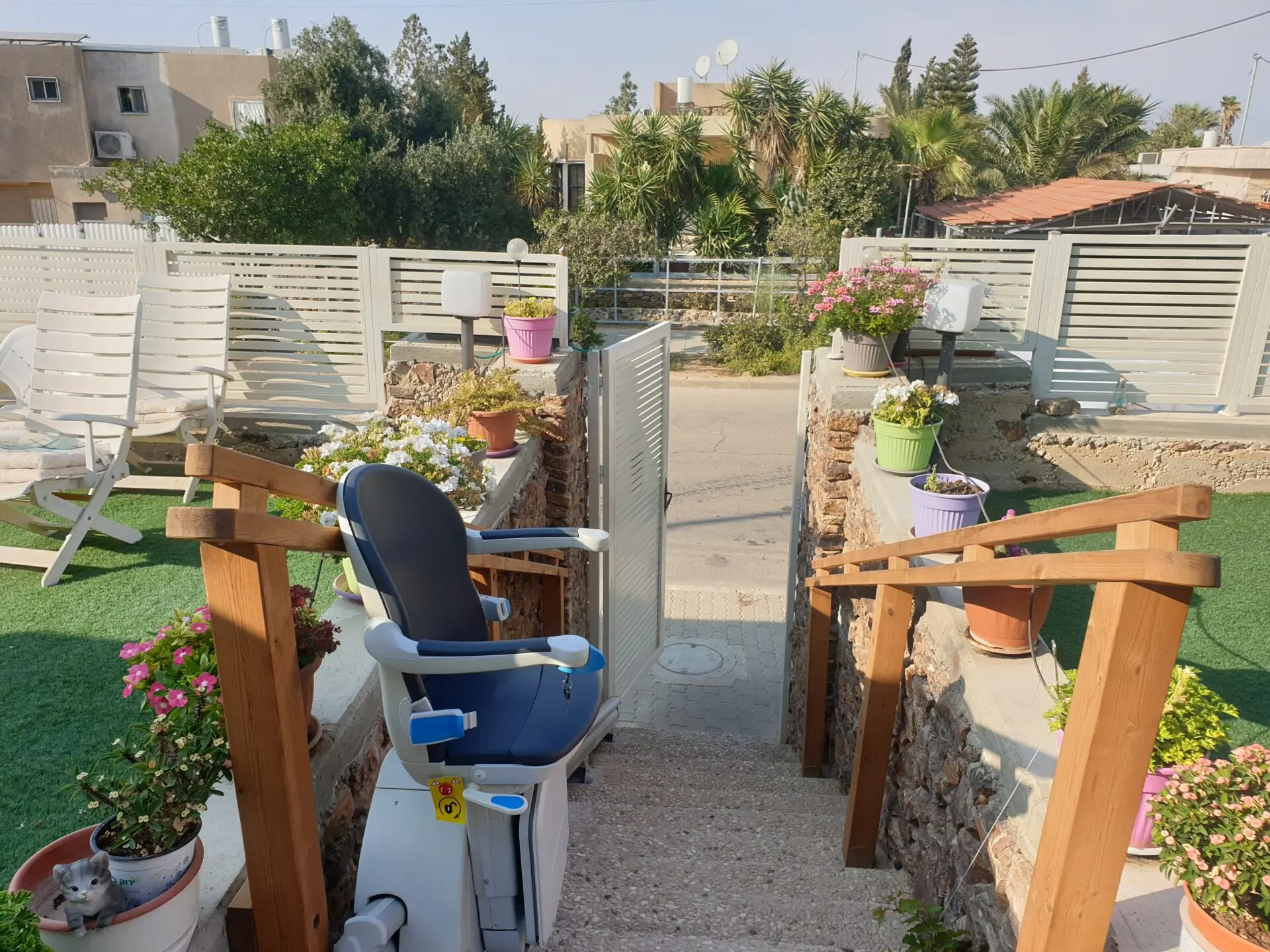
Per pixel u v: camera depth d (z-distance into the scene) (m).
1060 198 15.34
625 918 2.85
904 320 5.31
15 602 3.99
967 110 39.22
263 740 1.61
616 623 6.41
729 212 17.98
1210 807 1.65
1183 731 2.00
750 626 7.55
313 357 6.59
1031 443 6.39
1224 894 1.56
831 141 19.02
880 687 3.07
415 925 1.92
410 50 25.33
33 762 2.70
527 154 22.22
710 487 9.87
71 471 4.31
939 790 2.77
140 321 4.74
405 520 1.93
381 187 19.83
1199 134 37.66
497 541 2.21
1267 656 3.94
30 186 21.73
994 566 1.94
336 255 6.36
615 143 23.31
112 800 1.57
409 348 6.19
